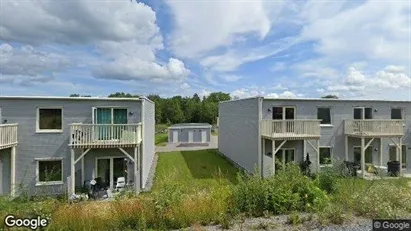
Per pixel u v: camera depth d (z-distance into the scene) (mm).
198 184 13508
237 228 6258
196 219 6699
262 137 17094
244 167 19750
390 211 6906
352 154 19016
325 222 6473
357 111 19234
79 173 14383
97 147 13875
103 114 14914
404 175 17359
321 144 18406
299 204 7676
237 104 21656
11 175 13539
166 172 18562
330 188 9469
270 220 6805
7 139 13023
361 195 7766
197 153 27328
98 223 6352
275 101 17781
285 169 9781
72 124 13531
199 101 82938
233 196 7734
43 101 14109
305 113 18266
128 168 15086
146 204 6836
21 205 6801
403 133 18578
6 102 13656
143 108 15289
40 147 14055
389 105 19609
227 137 24625
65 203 7305
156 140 40312
